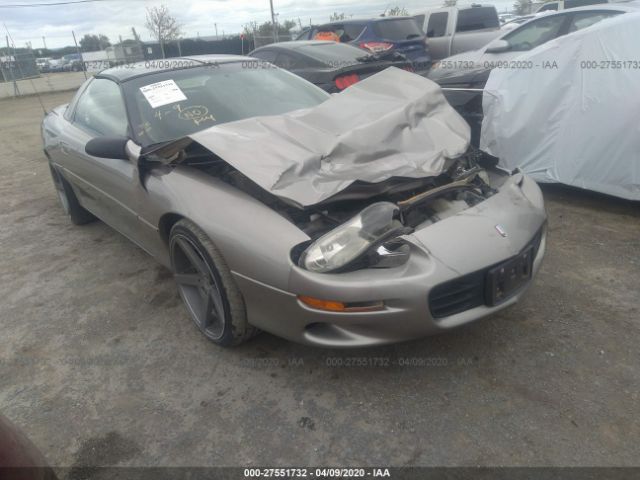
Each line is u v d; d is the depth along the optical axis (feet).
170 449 6.66
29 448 4.30
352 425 6.79
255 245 7.00
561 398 6.95
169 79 10.66
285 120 8.60
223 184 8.04
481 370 7.57
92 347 8.97
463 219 7.15
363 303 6.50
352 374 7.70
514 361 7.70
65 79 71.56
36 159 24.39
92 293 10.86
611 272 9.98
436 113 9.28
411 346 8.16
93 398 7.71
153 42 64.90
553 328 8.39
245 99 10.53
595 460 6.02
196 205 7.80
